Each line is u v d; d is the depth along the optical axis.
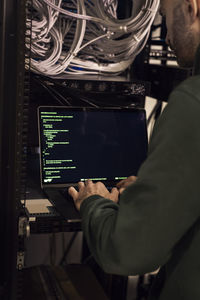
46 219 1.25
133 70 1.91
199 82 0.78
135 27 1.60
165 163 0.76
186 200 0.76
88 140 1.55
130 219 0.79
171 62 2.21
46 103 1.55
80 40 1.56
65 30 1.61
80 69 1.74
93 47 1.77
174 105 0.78
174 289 0.87
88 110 1.56
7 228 1.18
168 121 0.78
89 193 1.14
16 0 1.06
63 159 1.51
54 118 1.51
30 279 1.65
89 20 1.58
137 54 1.78
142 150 1.63
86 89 1.57
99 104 1.61
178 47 0.92
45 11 1.48
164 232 0.77
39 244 2.15
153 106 2.20
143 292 1.98
